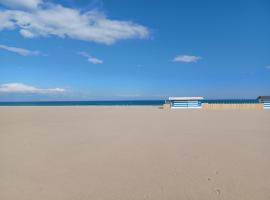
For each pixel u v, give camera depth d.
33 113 26.88
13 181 5.43
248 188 4.96
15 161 6.94
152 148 8.44
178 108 40.47
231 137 10.48
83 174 5.86
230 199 4.48
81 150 8.19
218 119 19.03
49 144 9.13
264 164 6.53
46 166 6.48
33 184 5.26
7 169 6.25
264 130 12.57
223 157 7.26
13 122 16.83
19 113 26.80
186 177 5.62
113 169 6.22
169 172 5.96
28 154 7.70
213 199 4.49
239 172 5.92
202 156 7.38
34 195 4.71
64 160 7.02
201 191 4.84
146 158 7.20
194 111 31.42
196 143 9.23
